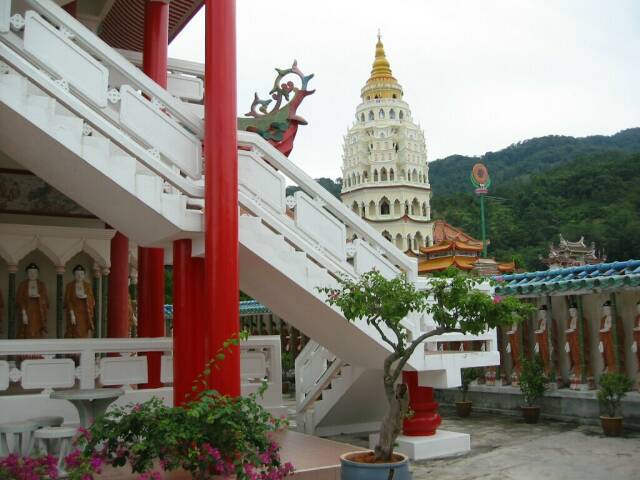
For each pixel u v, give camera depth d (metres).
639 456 9.38
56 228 12.88
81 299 13.12
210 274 7.60
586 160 86.19
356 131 66.69
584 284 12.31
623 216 66.50
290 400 18.56
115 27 14.38
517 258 56.44
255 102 12.67
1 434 7.59
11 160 12.77
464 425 12.71
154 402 6.14
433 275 7.04
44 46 7.57
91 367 9.23
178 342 8.23
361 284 6.74
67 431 7.14
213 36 7.99
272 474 5.97
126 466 7.70
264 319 27.80
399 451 9.69
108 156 7.53
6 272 12.86
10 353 8.70
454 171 121.06
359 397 11.17
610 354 12.52
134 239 9.03
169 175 7.96
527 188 80.38
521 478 8.23
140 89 8.18
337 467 7.65
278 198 8.73
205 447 5.63
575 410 12.82
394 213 64.19
